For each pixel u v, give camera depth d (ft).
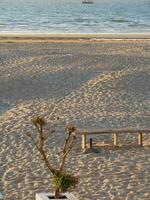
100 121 72.02
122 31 249.55
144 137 65.26
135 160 56.65
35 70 112.57
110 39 199.21
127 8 510.99
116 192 47.80
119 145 61.87
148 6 566.77
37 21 310.45
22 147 60.54
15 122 71.15
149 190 48.39
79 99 85.15
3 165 54.90
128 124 70.90
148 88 93.86
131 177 51.60
